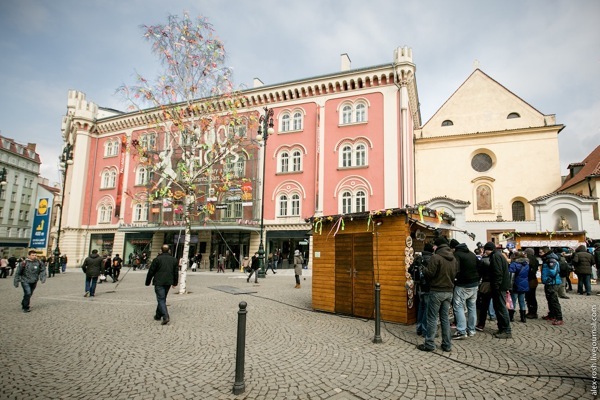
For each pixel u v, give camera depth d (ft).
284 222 98.89
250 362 19.29
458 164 115.75
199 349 21.72
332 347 21.99
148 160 59.93
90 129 135.64
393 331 25.98
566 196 79.41
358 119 98.27
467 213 112.47
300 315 32.22
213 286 56.75
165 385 16.29
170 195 60.18
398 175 90.43
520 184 108.58
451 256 21.42
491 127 115.44
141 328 27.17
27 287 34.53
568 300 39.60
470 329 24.62
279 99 106.73
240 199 103.71
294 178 100.89
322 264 34.88
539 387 15.72
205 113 59.21
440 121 121.19
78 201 129.80
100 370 18.21
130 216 123.03
